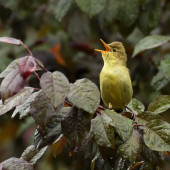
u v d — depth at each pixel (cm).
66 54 1102
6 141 971
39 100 443
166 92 873
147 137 497
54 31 1188
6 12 1178
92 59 1091
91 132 475
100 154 516
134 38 1202
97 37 1114
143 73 1009
